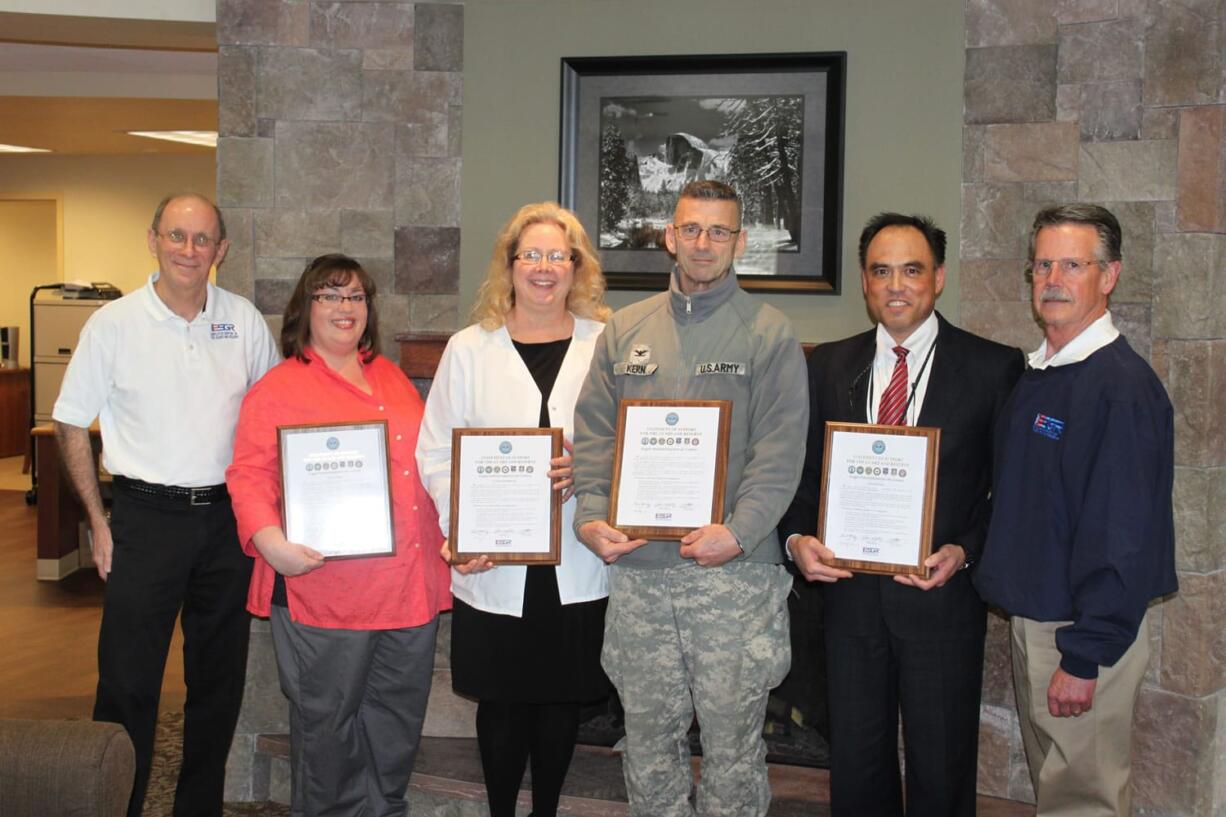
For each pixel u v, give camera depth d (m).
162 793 3.27
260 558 2.62
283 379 2.58
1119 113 2.79
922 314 2.29
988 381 2.30
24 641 4.84
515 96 3.26
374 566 2.52
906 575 2.20
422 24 3.27
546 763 2.56
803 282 3.12
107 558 2.71
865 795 2.35
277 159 3.29
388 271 3.32
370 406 2.61
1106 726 2.12
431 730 3.29
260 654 3.28
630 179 3.21
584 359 2.52
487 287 2.58
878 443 2.24
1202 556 2.71
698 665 2.26
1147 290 2.76
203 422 2.70
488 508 2.40
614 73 3.19
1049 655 2.15
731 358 2.28
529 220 2.54
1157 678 2.79
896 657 2.30
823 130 3.08
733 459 2.28
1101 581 2.01
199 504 2.69
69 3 3.66
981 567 2.19
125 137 8.12
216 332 2.76
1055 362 2.15
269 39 3.27
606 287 3.25
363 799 2.70
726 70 3.12
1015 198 2.93
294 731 2.66
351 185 3.30
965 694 2.27
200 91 5.66
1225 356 2.75
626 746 2.36
